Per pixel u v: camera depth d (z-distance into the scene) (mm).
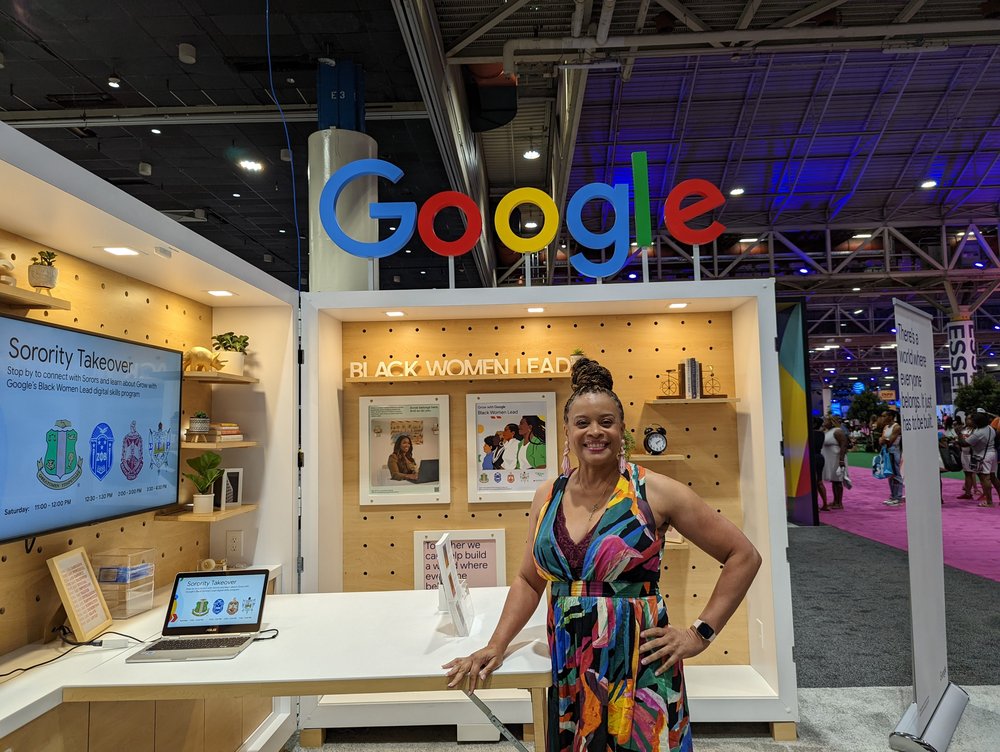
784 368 6617
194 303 2928
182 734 2184
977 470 8977
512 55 5551
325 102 5453
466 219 3072
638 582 1559
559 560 1598
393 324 3473
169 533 2734
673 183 11094
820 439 9273
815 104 9281
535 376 3301
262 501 2994
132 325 2492
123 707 1920
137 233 1938
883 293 15930
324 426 3129
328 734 2898
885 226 12969
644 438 3232
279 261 12891
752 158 10516
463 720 2801
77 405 2041
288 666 1847
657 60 8297
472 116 6809
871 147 10320
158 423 2486
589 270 3039
